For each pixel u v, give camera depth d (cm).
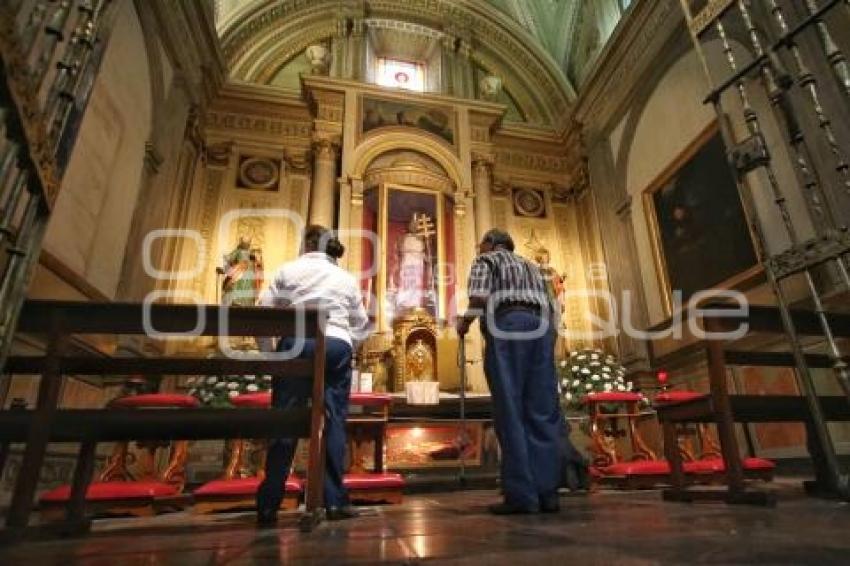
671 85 725
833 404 241
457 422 543
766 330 231
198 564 114
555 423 225
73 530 193
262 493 215
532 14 1116
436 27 1074
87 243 499
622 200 818
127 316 191
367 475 335
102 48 195
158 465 535
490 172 929
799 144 238
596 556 107
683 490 241
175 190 728
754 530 135
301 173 855
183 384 640
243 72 932
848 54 432
